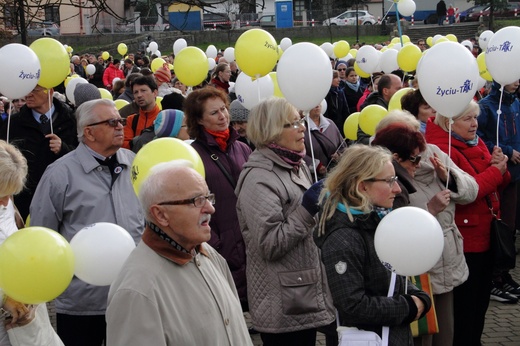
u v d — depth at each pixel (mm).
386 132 3891
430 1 50969
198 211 2641
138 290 2527
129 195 4180
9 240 2713
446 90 4414
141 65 17938
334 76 10227
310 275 3830
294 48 4887
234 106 6402
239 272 4543
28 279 2652
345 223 3139
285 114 3889
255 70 5949
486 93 10812
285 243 3666
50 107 5844
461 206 4773
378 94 7895
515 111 6785
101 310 3988
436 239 3029
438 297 4305
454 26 40875
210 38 35250
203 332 2605
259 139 3930
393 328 3156
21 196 5613
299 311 3801
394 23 44094
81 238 2916
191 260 2734
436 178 4340
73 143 5988
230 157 4684
